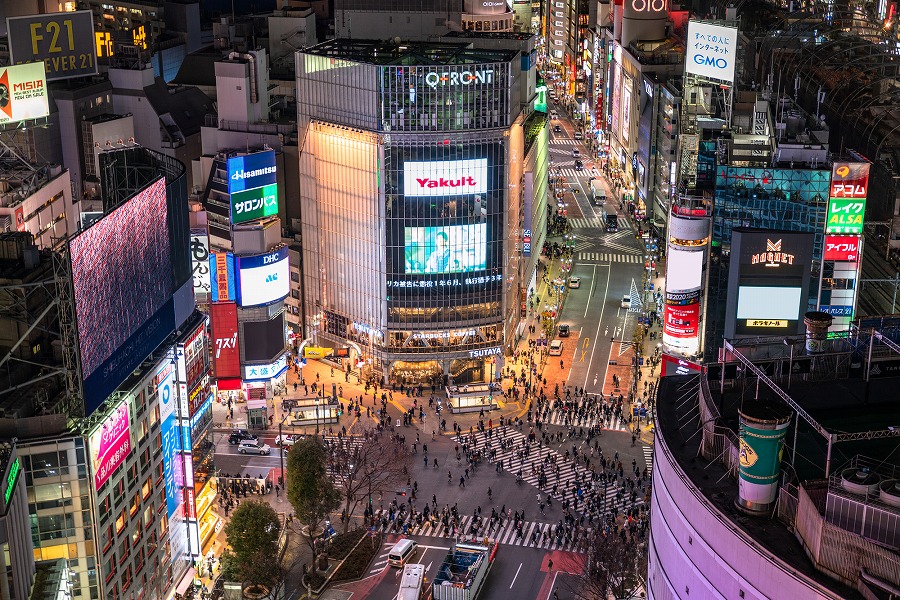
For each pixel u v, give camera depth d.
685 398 97.50
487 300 194.25
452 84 181.62
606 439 175.12
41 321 129.00
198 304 180.38
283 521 154.25
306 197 199.88
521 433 177.50
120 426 122.81
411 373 196.25
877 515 69.69
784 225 172.38
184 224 150.25
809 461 86.00
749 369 97.19
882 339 94.44
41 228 196.00
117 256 124.69
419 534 151.00
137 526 128.12
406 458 166.38
